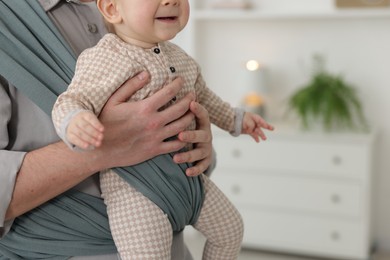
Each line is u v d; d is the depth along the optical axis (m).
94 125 1.03
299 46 4.09
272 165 3.77
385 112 3.93
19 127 1.28
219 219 1.37
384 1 3.72
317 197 3.70
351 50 3.96
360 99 3.97
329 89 3.74
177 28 1.24
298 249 3.78
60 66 1.29
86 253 1.30
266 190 3.80
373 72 3.93
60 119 1.07
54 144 1.25
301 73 4.11
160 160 1.25
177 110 1.23
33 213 1.28
